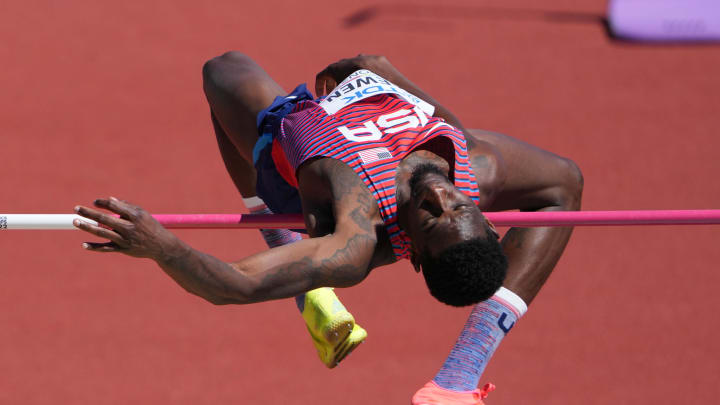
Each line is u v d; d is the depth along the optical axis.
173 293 22.55
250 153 13.88
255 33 39.47
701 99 35.19
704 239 25.91
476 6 44.06
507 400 19.38
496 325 12.17
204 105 33.00
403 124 11.16
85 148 29.45
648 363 20.84
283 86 34.59
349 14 42.28
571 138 31.62
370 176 10.48
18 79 34.09
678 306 22.92
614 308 22.73
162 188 27.28
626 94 35.31
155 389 19.36
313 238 10.41
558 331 21.75
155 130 30.91
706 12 40.44
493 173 12.02
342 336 13.14
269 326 21.48
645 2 40.53
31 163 28.36
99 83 34.22
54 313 21.59
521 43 39.41
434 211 9.82
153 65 36.00
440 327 21.38
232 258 24.09
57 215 11.66
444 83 35.34
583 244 25.41
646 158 30.50
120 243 9.08
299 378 19.73
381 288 22.80
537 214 11.98
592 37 40.62
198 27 39.81
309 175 10.95
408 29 40.44
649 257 24.94
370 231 10.24
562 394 19.67
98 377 19.67
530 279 12.54
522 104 33.97
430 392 11.51
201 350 20.56
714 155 30.94
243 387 19.44
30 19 39.31
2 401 18.81
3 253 23.73
